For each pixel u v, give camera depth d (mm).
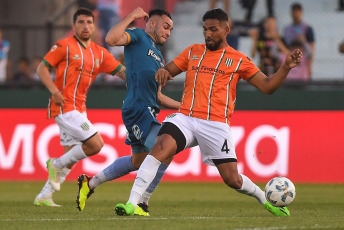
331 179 39844
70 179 41062
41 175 41188
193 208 25703
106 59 26781
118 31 20938
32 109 41656
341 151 39906
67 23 47281
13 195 32688
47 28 46156
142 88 21844
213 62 19875
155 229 16453
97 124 40938
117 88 44156
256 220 19203
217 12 19844
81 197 21469
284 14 47000
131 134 21938
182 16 48656
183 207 26297
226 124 19734
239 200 30250
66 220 19125
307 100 42094
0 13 49469
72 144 25938
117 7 45500
